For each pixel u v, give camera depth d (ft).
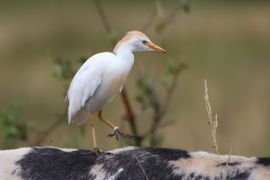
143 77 41.52
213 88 61.41
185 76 65.41
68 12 104.83
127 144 39.68
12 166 29.37
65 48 81.25
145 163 28.66
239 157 28.58
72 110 30.86
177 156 28.73
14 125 39.96
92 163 29.14
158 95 42.04
